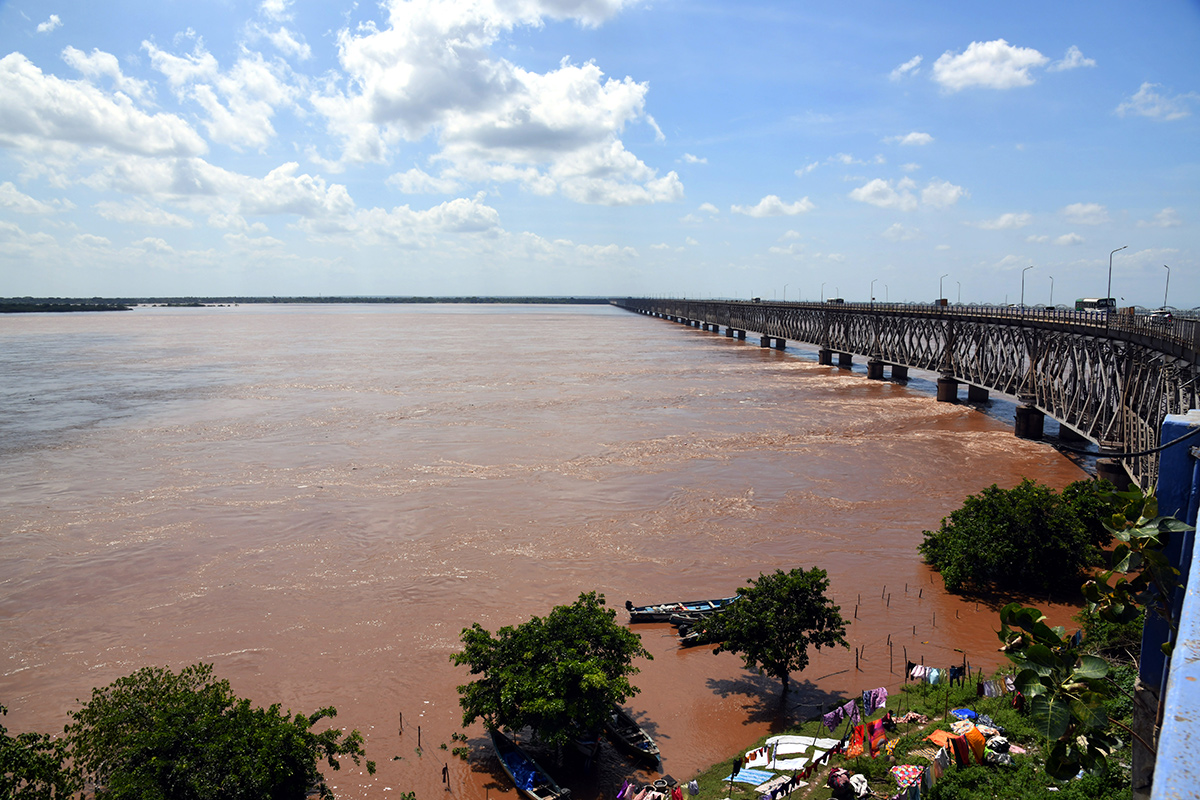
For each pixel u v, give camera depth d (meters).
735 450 62.22
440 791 23.11
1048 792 18.41
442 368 116.94
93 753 21.50
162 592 36.19
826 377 110.56
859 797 19.72
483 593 35.84
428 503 48.56
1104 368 53.31
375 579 37.44
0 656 30.78
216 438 65.88
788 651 26.92
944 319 88.56
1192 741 2.77
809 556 40.06
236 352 141.75
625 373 112.81
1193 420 8.61
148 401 83.94
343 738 25.61
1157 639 8.91
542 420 74.38
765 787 21.30
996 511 36.47
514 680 23.59
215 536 43.06
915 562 39.22
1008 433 69.06
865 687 28.05
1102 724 7.60
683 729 25.97
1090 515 36.94
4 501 48.97
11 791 18.97
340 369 114.50
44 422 72.31
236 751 19.86
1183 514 8.68
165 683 23.58
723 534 43.16
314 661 30.22
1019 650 8.58
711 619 29.06
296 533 43.50
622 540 42.28
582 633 25.48
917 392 95.19
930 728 23.12
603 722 24.03
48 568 38.84
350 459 59.06
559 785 23.28
